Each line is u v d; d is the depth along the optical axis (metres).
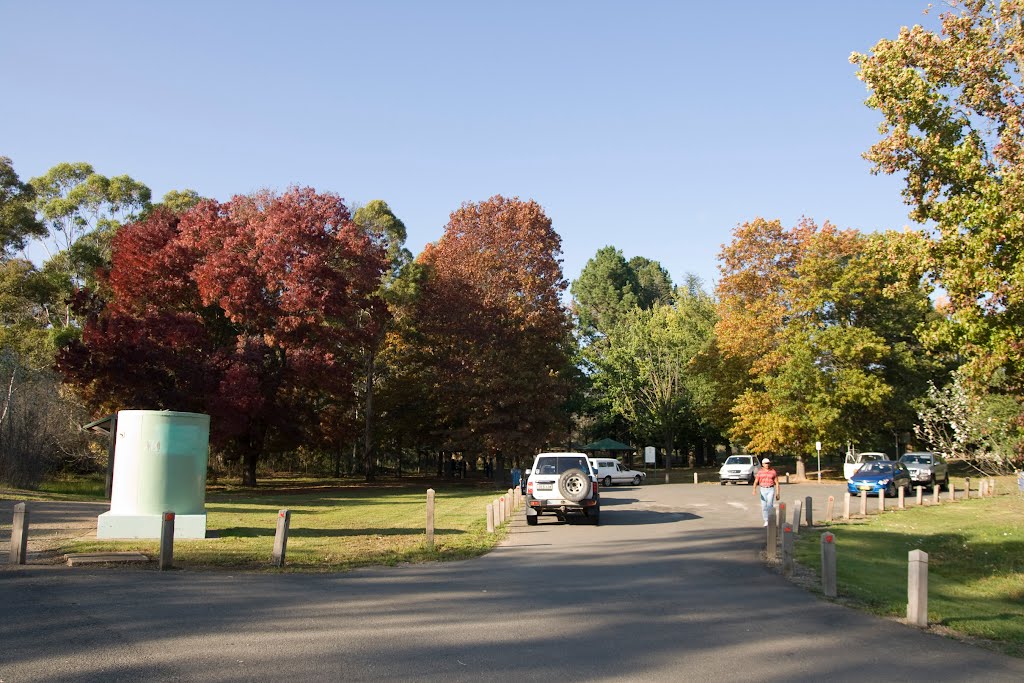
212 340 39.91
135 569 12.34
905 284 19.09
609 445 67.56
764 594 11.57
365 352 51.56
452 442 47.38
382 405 52.44
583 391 72.12
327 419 46.00
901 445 59.88
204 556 13.79
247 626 8.53
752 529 20.64
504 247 47.84
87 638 7.79
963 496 32.78
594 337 90.25
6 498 23.80
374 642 7.98
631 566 14.08
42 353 41.16
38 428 30.95
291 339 37.19
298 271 36.69
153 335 34.19
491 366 43.31
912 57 18.38
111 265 43.09
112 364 32.47
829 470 56.50
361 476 58.88
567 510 21.16
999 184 16.41
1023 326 16.34
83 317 43.56
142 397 32.56
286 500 31.31
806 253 47.00
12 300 41.91
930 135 18.17
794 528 19.08
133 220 51.97
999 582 15.59
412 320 49.41
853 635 9.12
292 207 37.91
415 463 71.12
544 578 12.56
